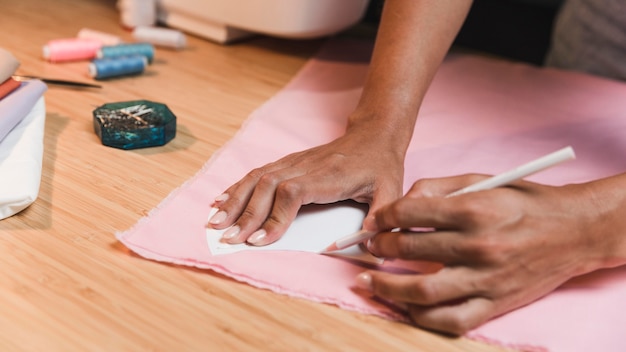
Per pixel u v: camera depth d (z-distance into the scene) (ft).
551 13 5.52
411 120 3.04
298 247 2.55
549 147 3.58
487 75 4.44
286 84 4.18
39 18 4.71
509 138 3.65
